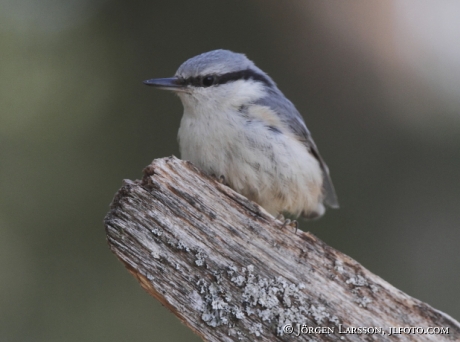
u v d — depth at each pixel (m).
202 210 4.84
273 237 4.82
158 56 9.30
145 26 9.35
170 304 4.70
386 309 4.66
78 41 9.19
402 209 9.00
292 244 4.82
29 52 8.98
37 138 8.62
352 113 9.41
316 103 9.44
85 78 9.06
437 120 9.19
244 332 4.62
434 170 9.04
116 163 8.77
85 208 8.45
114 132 8.93
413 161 9.13
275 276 4.73
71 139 8.73
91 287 8.12
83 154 8.69
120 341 7.98
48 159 8.56
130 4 9.35
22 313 7.81
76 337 7.88
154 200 4.82
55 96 8.89
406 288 8.69
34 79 8.88
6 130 8.56
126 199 4.81
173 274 4.72
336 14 9.57
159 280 4.72
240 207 4.88
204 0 9.42
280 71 9.47
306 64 9.51
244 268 4.73
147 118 9.08
